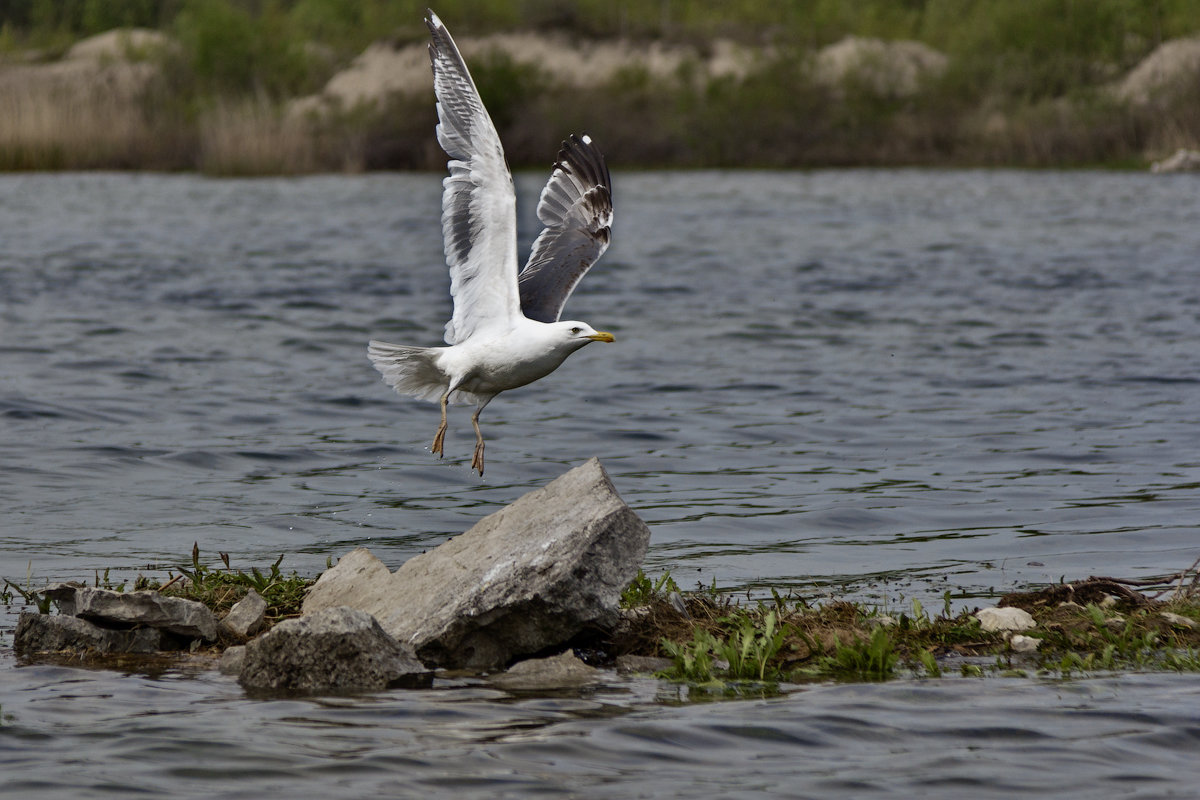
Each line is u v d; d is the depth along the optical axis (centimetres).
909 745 775
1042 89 6756
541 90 6738
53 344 2192
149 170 5903
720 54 7288
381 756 749
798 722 811
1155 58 6800
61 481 1450
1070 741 778
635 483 1488
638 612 1006
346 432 1716
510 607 930
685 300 2745
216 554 1215
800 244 3562
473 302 1044
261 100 6356
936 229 3825
